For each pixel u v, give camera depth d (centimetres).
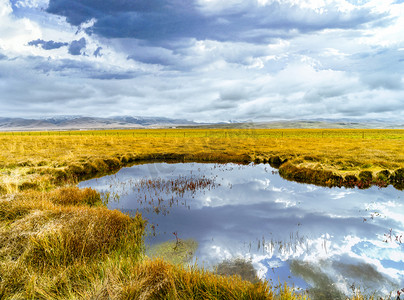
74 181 1410
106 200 1051
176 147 2838
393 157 1870
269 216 856
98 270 452
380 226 755
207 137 2731
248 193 1158
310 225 768
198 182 1384
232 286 386
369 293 439
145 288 375
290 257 578
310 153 2203
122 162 2097
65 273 414
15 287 382
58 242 510
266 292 381
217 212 901
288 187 1279
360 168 1547
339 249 612
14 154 2073
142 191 1209
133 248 595
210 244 647
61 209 719
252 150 2464
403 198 1057
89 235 561
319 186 1295
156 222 805
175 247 630
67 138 4428
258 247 629
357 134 6494
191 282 411
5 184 1076
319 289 454
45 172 1457
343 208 930
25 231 547
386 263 543
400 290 447
